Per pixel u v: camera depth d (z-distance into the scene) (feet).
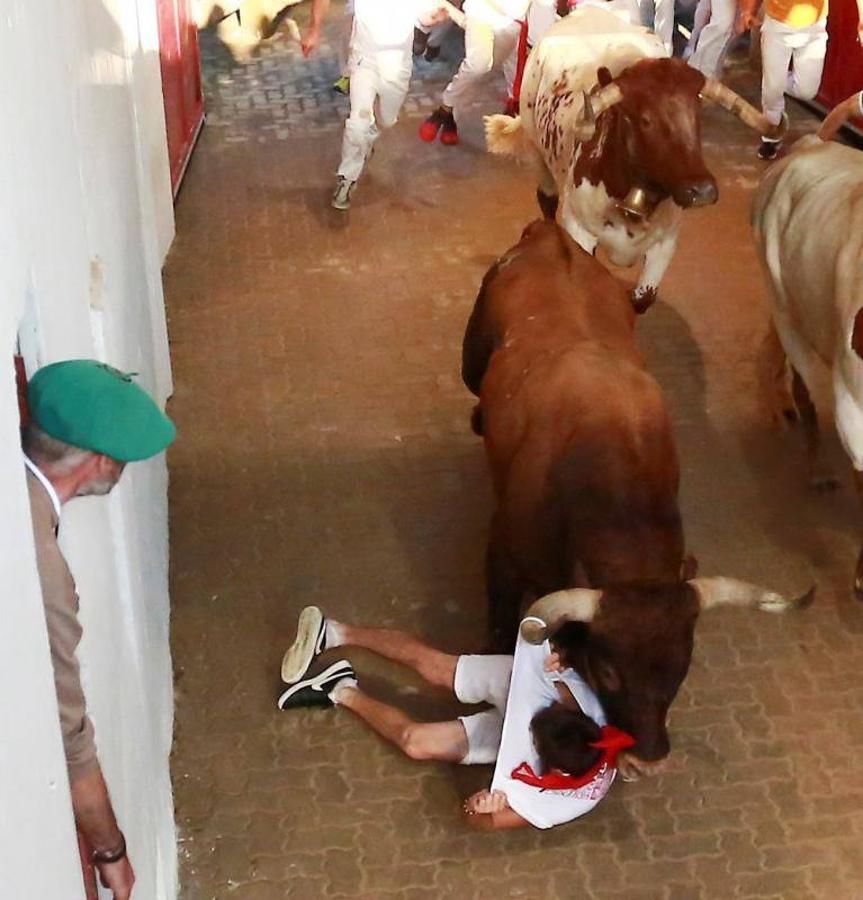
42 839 5.10
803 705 13.47
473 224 23.53
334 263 22.11
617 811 12.29
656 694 10.16
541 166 21.21
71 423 6.18
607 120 16.70
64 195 7.75
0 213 5.05
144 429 6.32
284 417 17.92
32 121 6.59
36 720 5.11
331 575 15.14
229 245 22.66
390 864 11.77
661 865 11.80
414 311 20.65
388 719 12.66
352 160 23.34
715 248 22.50
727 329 20.11
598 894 11.53
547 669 11.07
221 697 13.50
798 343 15.96
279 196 24.53
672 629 10.11
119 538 9.44
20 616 4.91
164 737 12.15
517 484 12.17
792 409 17.74
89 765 6.59
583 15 20.08
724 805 12.37
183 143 25.55
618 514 11.34
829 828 12.16
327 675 13.20
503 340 13.70
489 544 12.93
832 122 16.16
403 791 12.47
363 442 17.42
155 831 10.42
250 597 14.79
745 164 25.77
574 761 11.14
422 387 18.62
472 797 11.68
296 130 27.61
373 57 22.52
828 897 11.53
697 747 12.96
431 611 14.65
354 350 19.53
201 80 27.58
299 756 12.82
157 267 17.34
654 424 12.04
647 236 17.43
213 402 18.20
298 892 11.50
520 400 12.64
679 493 16.53
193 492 16.42
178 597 14.75
